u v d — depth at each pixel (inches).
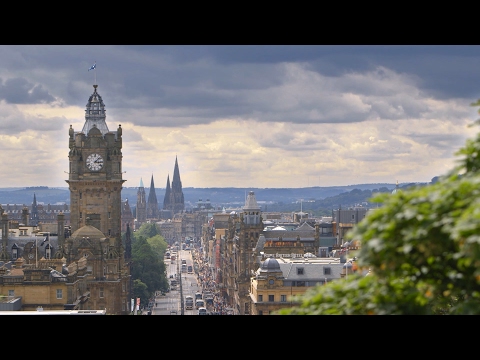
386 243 2418.8
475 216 2113.7
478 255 2146.9
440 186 2450.8
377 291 2623.0
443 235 2365.9
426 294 2578.7
